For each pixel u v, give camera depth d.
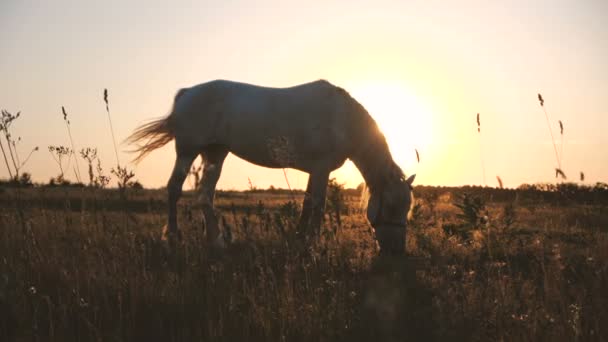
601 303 4.15
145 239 6.43
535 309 3.97
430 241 7.06
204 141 8.77
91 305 4.19
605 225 10.22
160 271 5.07
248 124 8.60
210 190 8.91
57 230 6.66
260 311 4.05
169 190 8.62
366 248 7.51
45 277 4.90
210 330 3.72
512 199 14.13
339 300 4.20
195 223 6.51
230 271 5.07
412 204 7.98
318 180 8.52
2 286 4.12
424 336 3.53
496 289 4.39
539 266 5.92
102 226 6.67
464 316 3.82
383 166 8.24
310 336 3.74
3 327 3.84
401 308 3.72
